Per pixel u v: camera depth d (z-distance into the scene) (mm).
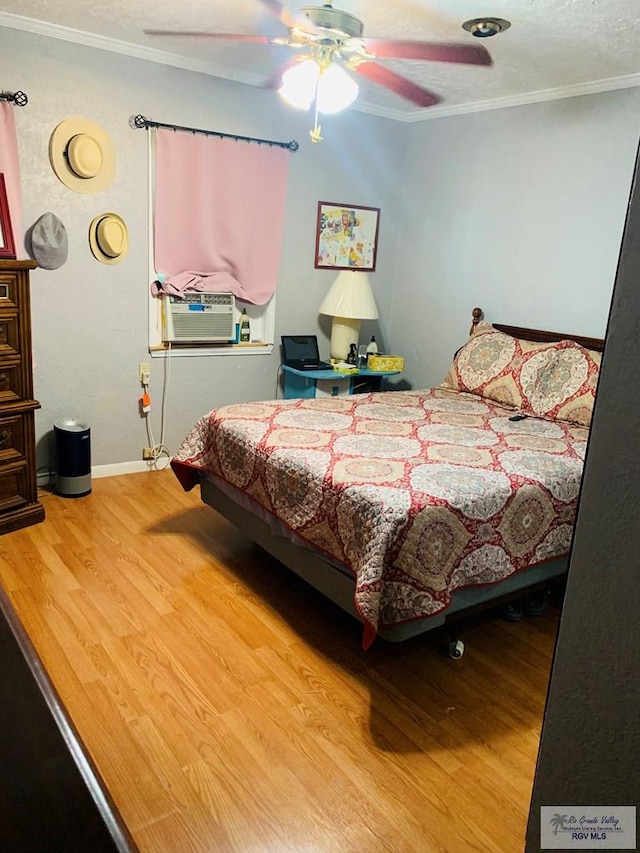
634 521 640
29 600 2559
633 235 614
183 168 3709
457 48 3033
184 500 3639
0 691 899
